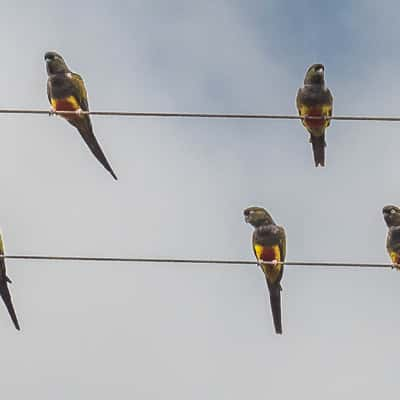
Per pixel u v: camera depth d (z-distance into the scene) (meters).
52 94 18.17
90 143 18.33
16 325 16.23
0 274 16.08
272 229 17.28
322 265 14.43
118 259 14.17
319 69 18.42
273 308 17.55
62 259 14.16
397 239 17.58
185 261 14.30
